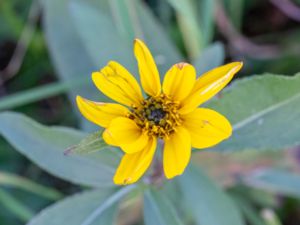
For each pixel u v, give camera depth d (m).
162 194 0.18
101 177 0.18
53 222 0.18
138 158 0.14
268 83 0.17
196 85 0.15
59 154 0.18
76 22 0.21
